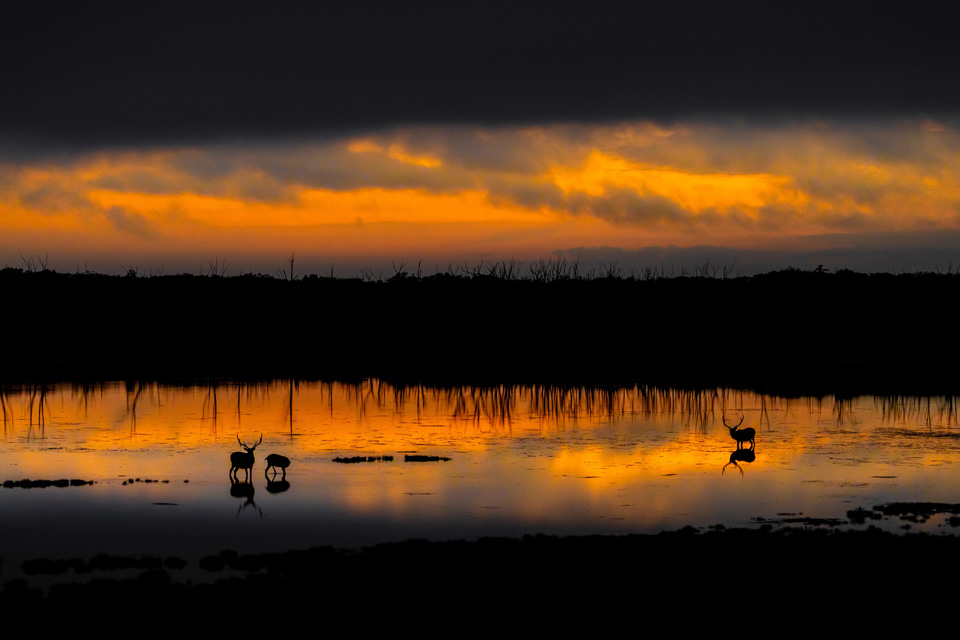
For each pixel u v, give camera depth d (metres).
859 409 68.62
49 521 32.00
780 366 106.62
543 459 46.19
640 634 21.73
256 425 59.00
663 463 45.03
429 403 72.31
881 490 38.28
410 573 25.38
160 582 24.70
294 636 21.22
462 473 41.97
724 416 64.56
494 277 156.25
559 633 21.67
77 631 21.27
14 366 101.44
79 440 51.97
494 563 26.33
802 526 31.48
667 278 166.50
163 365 104.44
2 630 21.23
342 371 99.50
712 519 32.69
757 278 167.38
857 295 152.75
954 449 49.81
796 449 49.72
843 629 22.20
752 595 24.11
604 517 32.97
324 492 37.41
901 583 25.02
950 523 32.03
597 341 134.00
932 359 115.06
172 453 47.62
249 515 33.12
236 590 23.94
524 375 96.38
